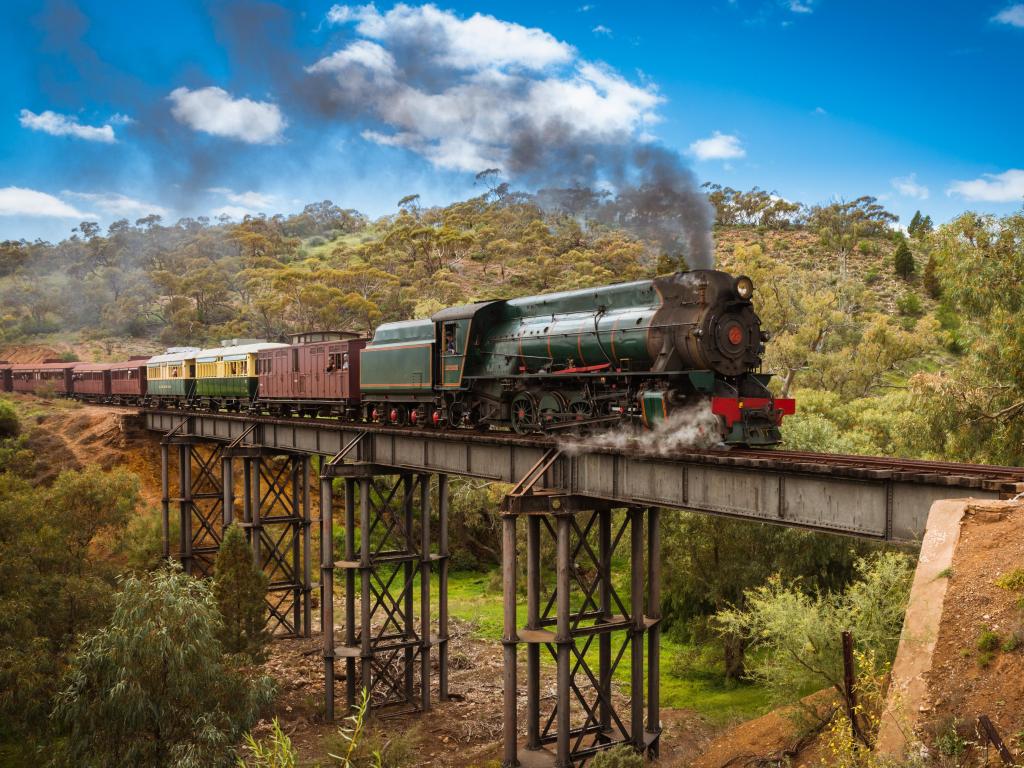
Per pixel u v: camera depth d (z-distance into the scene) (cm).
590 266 10800
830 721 1667
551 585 4225
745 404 1748
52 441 5244
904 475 1295
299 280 11400
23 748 2242
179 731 1902
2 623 2264
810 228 15500
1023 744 777
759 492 1561
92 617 2503
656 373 1845
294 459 3709
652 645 2197
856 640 1694
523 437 2139
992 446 2727
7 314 12225
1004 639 892
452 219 17025
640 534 2169
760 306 5978
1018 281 2695
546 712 2778
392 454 2659
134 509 4034
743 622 2042
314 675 3194
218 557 2817
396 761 1980
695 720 2603
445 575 2930
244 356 4184
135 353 10419
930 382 2844
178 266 14938
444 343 2623
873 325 6253
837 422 4997
